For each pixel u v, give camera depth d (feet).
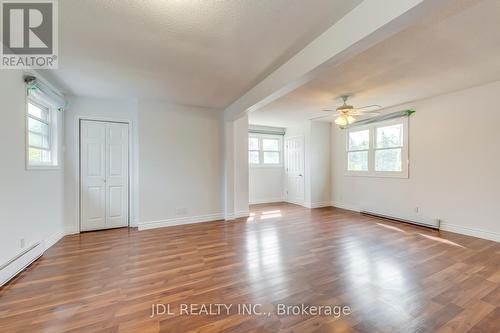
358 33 5.84
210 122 16.17
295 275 8.02
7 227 7.66
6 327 5.44
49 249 10.51
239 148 17.11
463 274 8.03
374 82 11.02
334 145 21.36
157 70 9.59
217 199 16.47
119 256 9.73
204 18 6.23
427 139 14.03
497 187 11.30
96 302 6.45
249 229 13.85
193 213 15.57
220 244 11.20
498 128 11.23
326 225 14.74
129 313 5.98
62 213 12.34
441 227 13.46
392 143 16.28
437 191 13.64
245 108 12.84
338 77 10.37
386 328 5.43
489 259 9.27
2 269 7.29
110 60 8.68
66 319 5.74
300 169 22.24
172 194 14.90
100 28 6.66
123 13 6.00
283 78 9.02
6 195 7.63
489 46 7.70
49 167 10.76
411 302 6.44
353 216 17.31
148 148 14.21
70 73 9.86
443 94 13.11
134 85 11.38
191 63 8.96
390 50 7.95
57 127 11.77
